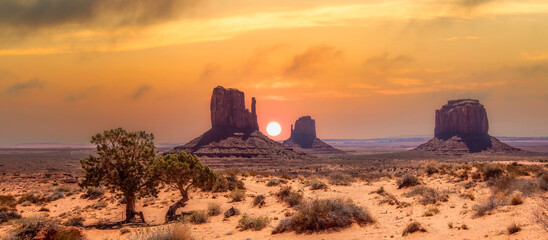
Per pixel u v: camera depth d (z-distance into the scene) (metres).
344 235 17.22
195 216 24.53
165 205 32.72
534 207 17.33
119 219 28.27
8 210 31.55
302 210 19.41
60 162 186.88
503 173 31.30
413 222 16.83
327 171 125.06
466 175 33.31
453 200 24.11
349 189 34.47
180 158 30.08
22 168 135.38
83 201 38.97
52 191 51.53
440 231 16.22
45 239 19.03
